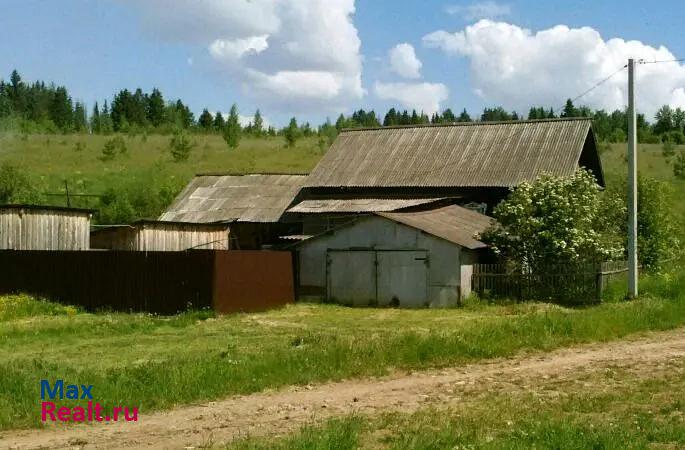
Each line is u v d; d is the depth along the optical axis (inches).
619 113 4510.3
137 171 2468.0
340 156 1545.3
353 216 1283.2
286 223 1428.4
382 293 1069.8
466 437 355.6
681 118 4146.2
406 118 5236.2
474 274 1052.5
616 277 1072.2
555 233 1030.4
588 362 583.5
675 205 1911.9
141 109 4948.3
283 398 471.2
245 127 4030.5
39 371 500.1
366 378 529.7
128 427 402.9
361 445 352.2
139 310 954.1
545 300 1003.3
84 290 991.6
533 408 426.0
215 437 381.1
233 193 1541.6
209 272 925.2
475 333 653.3
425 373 548.4
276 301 1038.4
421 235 1047.0
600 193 1225.4
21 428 401.7
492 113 4815.5
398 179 1419.8
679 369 547.2
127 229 1193.4
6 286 1047.0
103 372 520.1
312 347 610.5
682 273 1202.6
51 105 4899.1
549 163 1343.5
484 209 1347.2
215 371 510.9
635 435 356.5
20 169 2071.9
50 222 1171.9
